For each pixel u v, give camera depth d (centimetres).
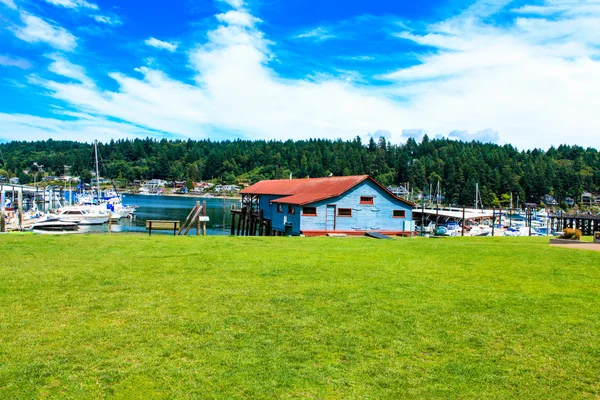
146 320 1020
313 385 746
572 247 2362
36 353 834
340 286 1356
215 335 942
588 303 1214
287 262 1722
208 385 737
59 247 1939
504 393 734
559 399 718
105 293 1229
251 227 5219
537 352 888
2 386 715
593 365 833
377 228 3834
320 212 3641
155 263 1644
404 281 1442
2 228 3741
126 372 771
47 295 1195
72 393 702
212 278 1428
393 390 738
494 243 2612
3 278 1356
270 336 944
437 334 974
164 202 14325
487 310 1141
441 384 760
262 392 720
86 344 882
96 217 6350
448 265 1761
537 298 1259
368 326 1012
